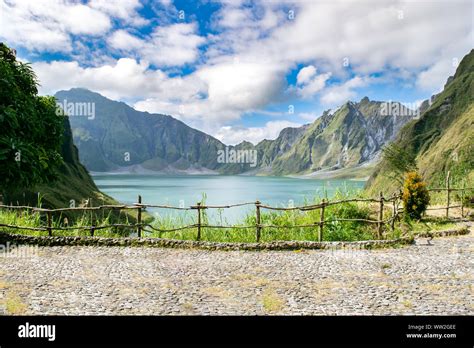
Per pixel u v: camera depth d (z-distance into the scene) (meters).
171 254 9.73
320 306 6.43
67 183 58.50
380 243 10.50
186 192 96.50
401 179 16.80
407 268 8.55
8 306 6.25
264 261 9.12
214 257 9.47
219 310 6.24
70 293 6.89
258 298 6.76
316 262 9.04
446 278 7.89
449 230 12.13
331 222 11.84
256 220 11.52
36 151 10.28
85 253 9.70
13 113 9.73
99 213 29.64
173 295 6.87
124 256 9.48
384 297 6.85
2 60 11.54
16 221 11.84
